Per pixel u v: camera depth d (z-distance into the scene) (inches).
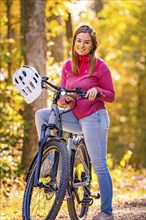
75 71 267.0
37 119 264.4
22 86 249.3
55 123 255.9
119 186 543.8
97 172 265.9
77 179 275.4
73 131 268.2
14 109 542.3
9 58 562.6
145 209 371.2
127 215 335.3
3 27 642.2
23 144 533.0
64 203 351.3
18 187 471.5
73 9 600.7
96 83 265.4
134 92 1268.5
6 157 500.1
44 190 246.7
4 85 538.6
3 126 518.3
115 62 1154.0
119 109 1274.6
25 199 249.6
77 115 264.2
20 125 517.7
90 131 262.7
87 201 280.1
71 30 844.0
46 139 251.0
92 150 264.2
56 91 257.0
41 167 249.4
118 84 1230.3
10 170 509.4
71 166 265.4
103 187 264.4
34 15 502.6
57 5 580.4
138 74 1186.0
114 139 1254.9
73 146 268.7
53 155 249.9
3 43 615.2
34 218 249.4
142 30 1151.0
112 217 265.0
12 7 650.8
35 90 249.0
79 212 288.2
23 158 532.1
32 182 251.4
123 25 1069.1
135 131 1242.0
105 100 260.5
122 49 1142.3
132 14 1118.4
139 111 1251.2
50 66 551.8
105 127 264.8
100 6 1216.8
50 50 671.1
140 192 504.4
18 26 674.8
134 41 1171.3
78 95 263.7
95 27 1069.1
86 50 263.0
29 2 504.1
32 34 504.4
